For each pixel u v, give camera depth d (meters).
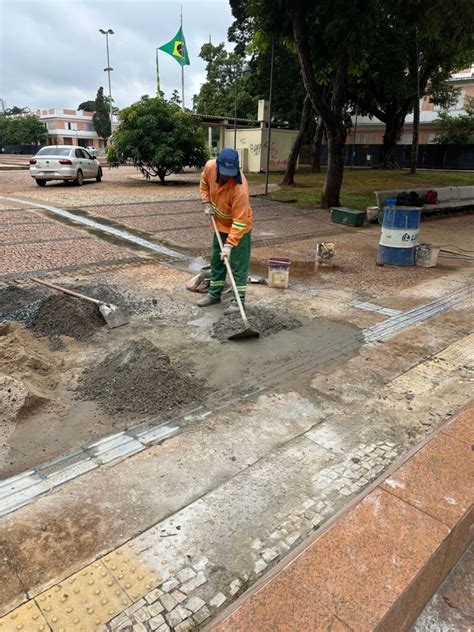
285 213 13.05
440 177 24.02
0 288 5.62
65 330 4.62
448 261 8.38
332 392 3.70
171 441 3.02
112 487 2.59
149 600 1.94
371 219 12.23
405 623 1.96
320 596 1.82
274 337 4.66
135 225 10.28
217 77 46.84
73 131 74.62
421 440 3.10
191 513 2.42
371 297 6.17
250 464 2.82
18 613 1.85
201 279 6.15
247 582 2.04
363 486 2.65
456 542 2.25
